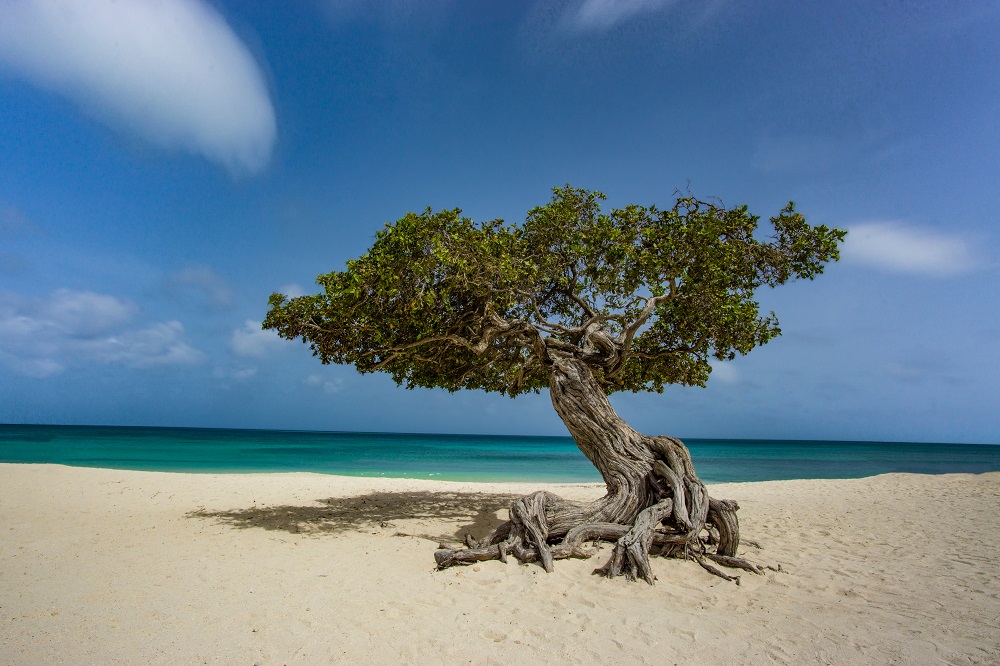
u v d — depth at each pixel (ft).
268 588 23.56
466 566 27.32
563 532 30.53
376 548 31.68
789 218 36.60
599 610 21.25
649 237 35.27
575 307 46.16
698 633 19.08
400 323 35.04
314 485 62.39
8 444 167.43
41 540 32.78
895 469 135.13
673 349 40.63
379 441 347.56
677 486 29.96
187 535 34.55
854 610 21.57
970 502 53.72
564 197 41.78
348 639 18.11
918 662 16.85
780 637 18.78
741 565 27.12
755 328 38.34
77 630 18.54
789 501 55.36
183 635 18.21
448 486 64.69
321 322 36.73
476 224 38.75
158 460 116.47
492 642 18.21
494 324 37.73
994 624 20.08
